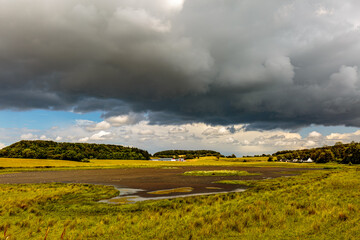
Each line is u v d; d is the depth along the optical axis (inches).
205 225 507.2
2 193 1191.6
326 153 6151.6
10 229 554.3
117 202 996.6
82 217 697.6
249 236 419.8
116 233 508.7
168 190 1371.8
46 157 6756.9
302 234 403.2
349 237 360.8
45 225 601.6
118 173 3080.7
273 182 1638.8
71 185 1663.4
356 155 5142.7
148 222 582.2
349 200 647.1
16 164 4687.5
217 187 1480.1
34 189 1373.0
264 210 611.2
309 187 1026.7
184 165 5708.7
